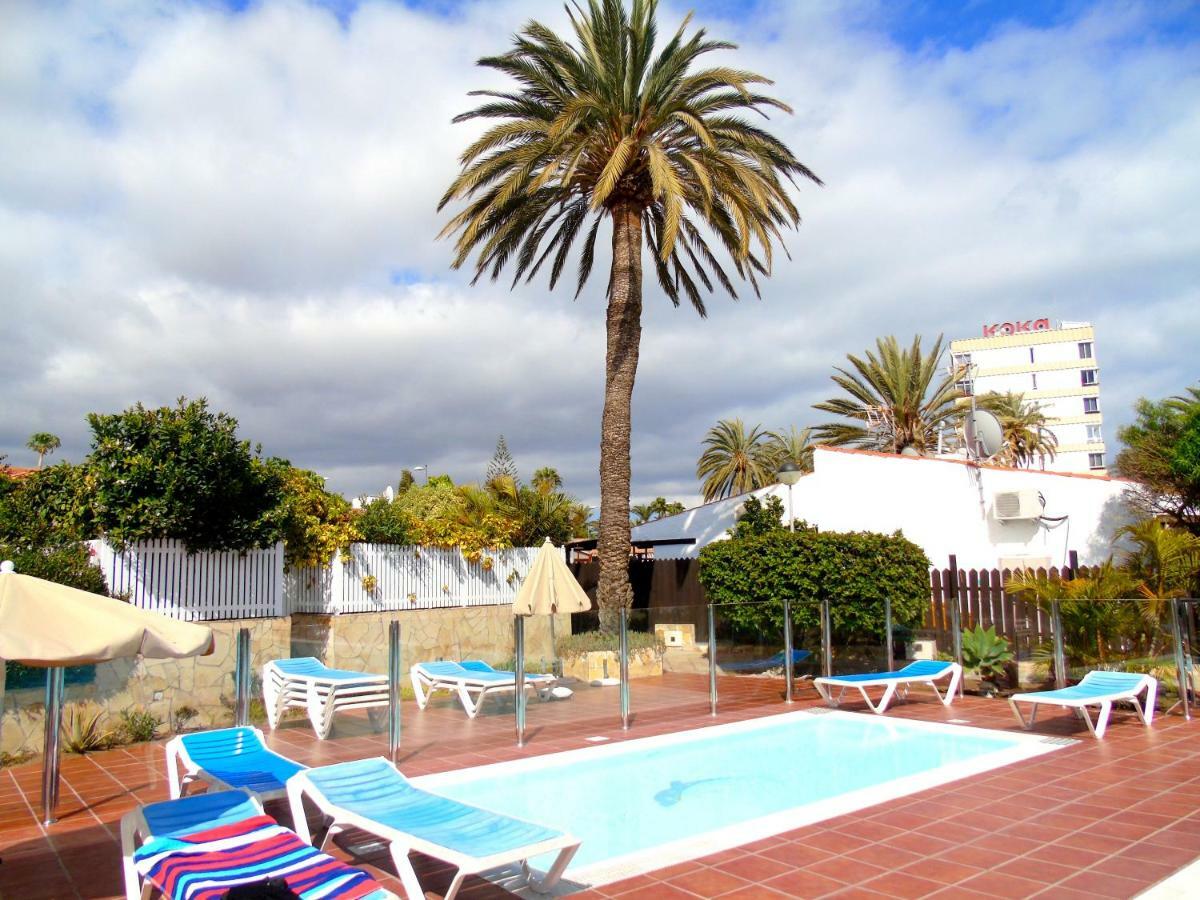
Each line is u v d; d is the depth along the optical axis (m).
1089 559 18.70
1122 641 13.01
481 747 10.73
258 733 8.08
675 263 21.09
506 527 21.69
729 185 16.64
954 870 5.98
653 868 6.19
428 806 6.23
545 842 5.43
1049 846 6.45
